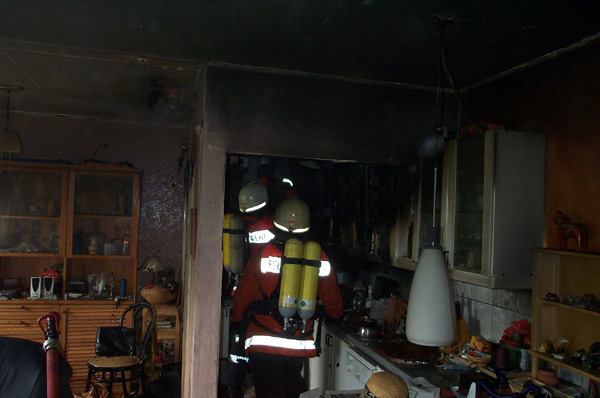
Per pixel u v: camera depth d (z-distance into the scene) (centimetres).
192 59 248
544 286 213
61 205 418
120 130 449
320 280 282
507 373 216
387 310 305
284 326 276
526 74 241
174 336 420
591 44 204
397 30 202
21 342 186
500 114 258
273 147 256
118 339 368
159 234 456
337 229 385
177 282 452
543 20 188
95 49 242
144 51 242
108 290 439
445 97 290
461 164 243
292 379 287
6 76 297
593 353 186
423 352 263
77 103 377
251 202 304
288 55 237
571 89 213
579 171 208
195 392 242
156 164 457
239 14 191
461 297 284
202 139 255
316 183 388
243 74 255
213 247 247
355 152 269
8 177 417
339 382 309
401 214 298
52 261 440
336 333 317
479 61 238
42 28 216
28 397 174
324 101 265
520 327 226
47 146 432
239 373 349
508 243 220
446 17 187
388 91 277
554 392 197
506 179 221
